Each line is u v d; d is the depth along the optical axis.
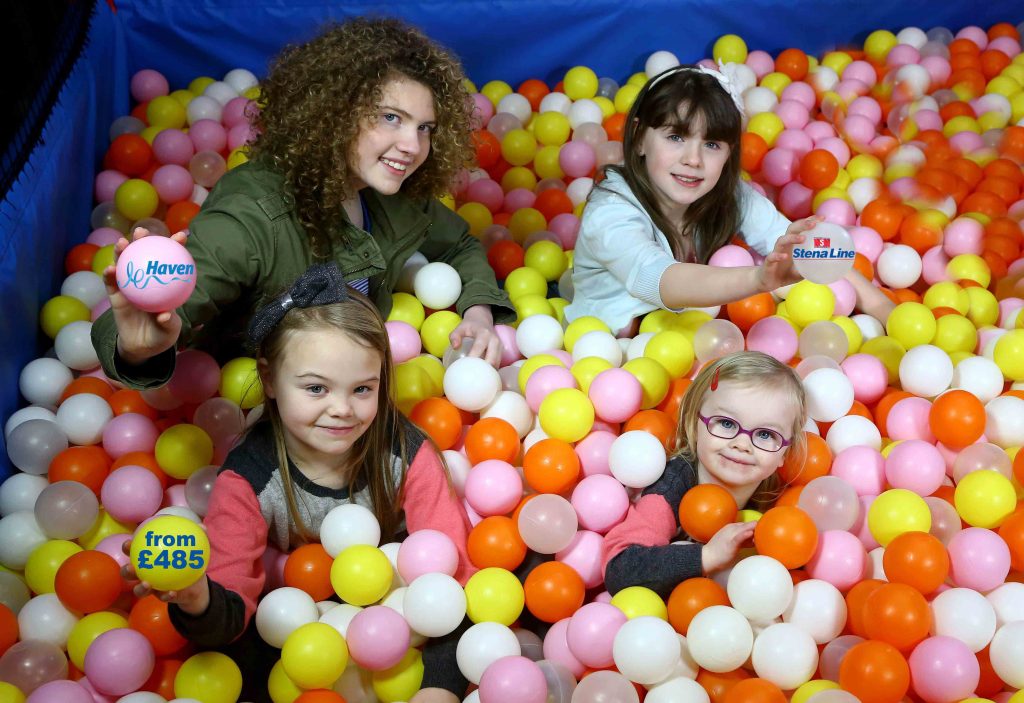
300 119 2.49
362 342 2.00
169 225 3.32
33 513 2.23
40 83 3.07
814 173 3.52
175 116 3.81
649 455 2.24
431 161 2.75
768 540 1.99
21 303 2.66
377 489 2.19
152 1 3.98
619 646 1.83
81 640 1.95
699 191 2.89
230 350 2.74
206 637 1.85
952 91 4.08
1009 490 2.18
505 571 2.07
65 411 2.48
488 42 4.16
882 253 3.23
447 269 3.03
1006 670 1.86
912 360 2.60
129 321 1.90
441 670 1.99
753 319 2.86
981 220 3.37
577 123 3.97
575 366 2.62
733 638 1.85
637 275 2.71
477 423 2.44
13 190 2.72
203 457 2.38
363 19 2.68
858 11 4.39
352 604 2.03
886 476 2.36
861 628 1.96
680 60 4.35
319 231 2.58
